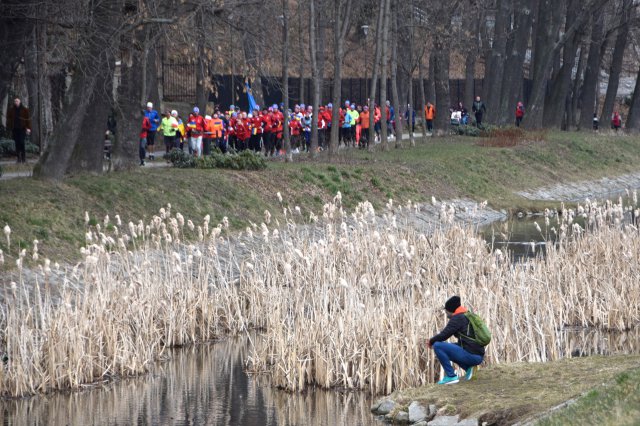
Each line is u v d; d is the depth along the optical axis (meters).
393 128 83.44
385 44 64.25
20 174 43.56
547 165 73.56
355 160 58.38
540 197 65.94
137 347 24.52
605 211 36.62
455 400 19.41
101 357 24.00
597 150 81.88
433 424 18.86
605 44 94.69
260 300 29.75
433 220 51.94
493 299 24.91
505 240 44.62
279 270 32.88
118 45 36.78
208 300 28.39
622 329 29.00
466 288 26.72
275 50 45.09
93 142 41.12
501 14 83.00
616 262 32.16
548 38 84.81
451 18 73.25
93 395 22.58
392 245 32.56
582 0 87.12
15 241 32.41
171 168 47.28
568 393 18.72
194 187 43.38
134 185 40.81
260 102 66.50
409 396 20.36
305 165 52.59
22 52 37.22
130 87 42.94
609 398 17.47
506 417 18.17
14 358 22.64
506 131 77.62
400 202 53.06
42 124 52.88
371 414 20.86
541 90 85.81
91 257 24.33
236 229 41.59
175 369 24.86
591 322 29.91
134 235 28.42
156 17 36.62
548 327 24.42
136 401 22.09
